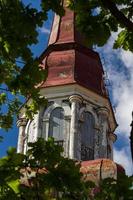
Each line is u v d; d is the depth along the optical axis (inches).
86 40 429.1
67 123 1489.9
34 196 392.8
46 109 1519.4
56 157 402.3
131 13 446.0
